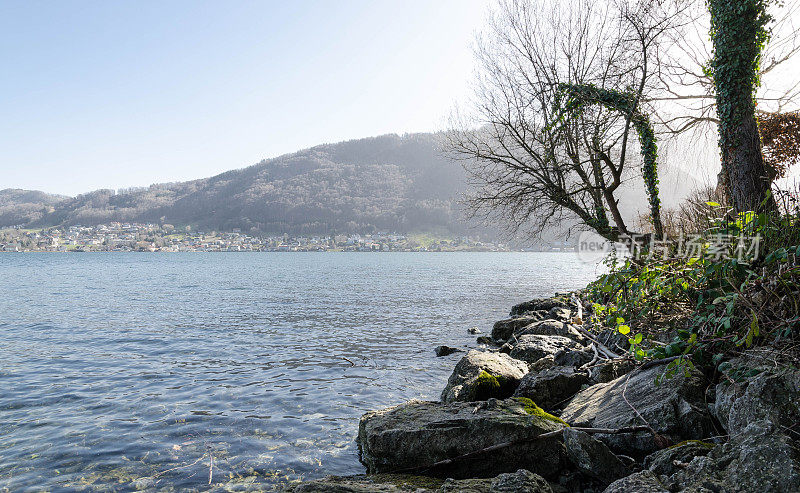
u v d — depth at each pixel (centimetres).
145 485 570
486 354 874
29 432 744
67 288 3788
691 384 495
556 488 468
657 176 1302
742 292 489
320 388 995
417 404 629
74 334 1694
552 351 946
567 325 1120
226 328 1816
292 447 682
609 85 1426
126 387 1009
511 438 500
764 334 477
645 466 423
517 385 780
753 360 463
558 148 1490
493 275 5506
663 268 655
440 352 1321
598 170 1439
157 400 914
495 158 1591
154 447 683
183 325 1894
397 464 538
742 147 970
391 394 951
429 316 2145
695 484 336
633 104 1315
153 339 1590
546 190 1517
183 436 727
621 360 711
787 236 536
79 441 707
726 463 345
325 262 10469
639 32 1323
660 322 658
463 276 5347
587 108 1422
